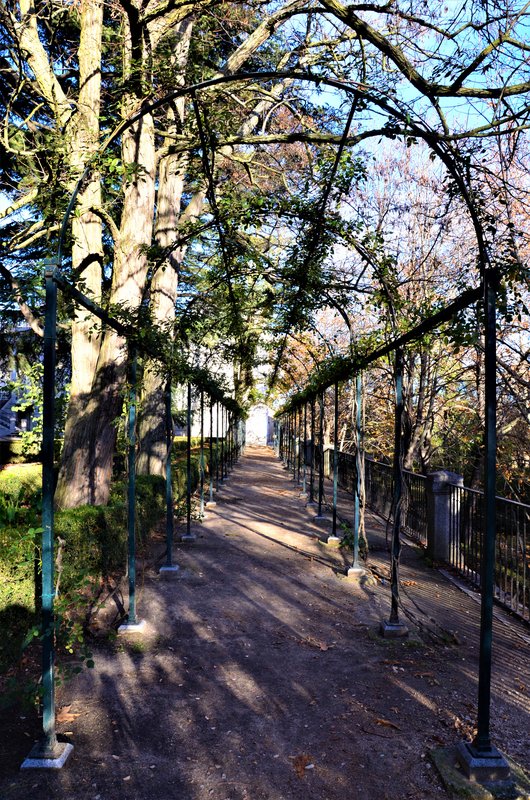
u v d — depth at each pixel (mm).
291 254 6742
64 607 3186
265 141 7133
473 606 5727
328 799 2658
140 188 7645
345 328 17297
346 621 5172
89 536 5578
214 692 3744
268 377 20000
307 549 8070
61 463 7480
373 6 6016
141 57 5883
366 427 15898
